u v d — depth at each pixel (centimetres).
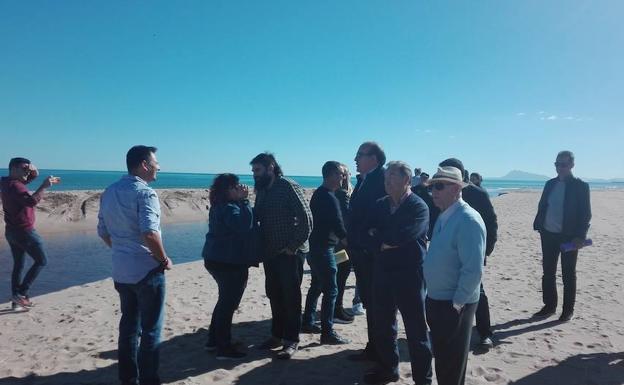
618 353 454
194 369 425
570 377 397
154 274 353
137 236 355
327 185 485
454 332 297
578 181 546
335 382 395
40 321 593
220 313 446
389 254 363
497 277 832
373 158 425
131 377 364
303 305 673
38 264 663
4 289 870
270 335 529
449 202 309
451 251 297
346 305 668
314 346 486
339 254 537
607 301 649
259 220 455
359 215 416
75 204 2011
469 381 389
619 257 1013
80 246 1465
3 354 468
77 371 422
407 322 361
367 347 441
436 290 304
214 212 441
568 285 557
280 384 391
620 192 6775
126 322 367
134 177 366
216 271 439
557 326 543
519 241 1357
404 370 420
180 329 553
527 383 386
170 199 2531
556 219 564
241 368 426
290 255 446
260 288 782
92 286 830
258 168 464
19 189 634
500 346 479
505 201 4072
